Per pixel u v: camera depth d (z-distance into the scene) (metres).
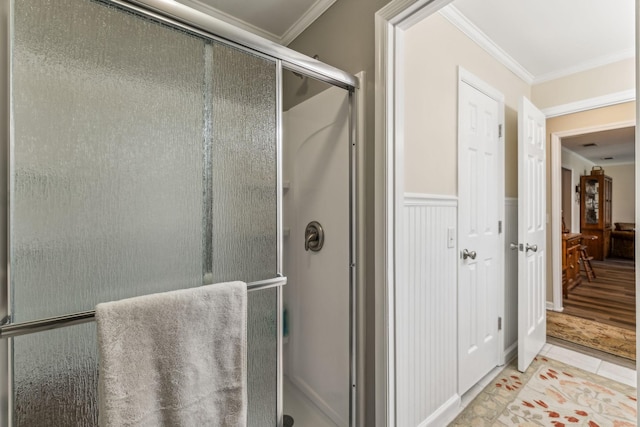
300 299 1.67
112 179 0.70
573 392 1.75
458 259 1.66
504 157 2.09
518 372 1.97
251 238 0.93
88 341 0.67
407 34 1.38
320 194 1.49
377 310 1.22
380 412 1.22
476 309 1.82
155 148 0.76
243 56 0.92
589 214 6.37
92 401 0.67
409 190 1.38
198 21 0.81
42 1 0.61
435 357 1.50
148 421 0.64
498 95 2.02
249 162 0.93
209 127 0.85
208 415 0.72
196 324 0.71
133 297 0.71
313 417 1.52
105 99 0.69
